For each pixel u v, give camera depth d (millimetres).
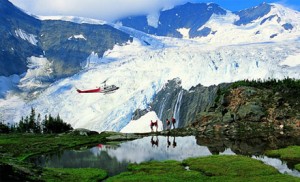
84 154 78188
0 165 44000
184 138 95438
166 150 79312
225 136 93562
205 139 91500
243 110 105500
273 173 54344
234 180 51125
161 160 68750
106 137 103250
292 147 73562
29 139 102000
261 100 108875
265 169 56219
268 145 79062
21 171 48375
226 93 116188
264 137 88562
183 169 59062
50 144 91562
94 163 68438
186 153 74750
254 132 95062
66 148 87438
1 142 95812
